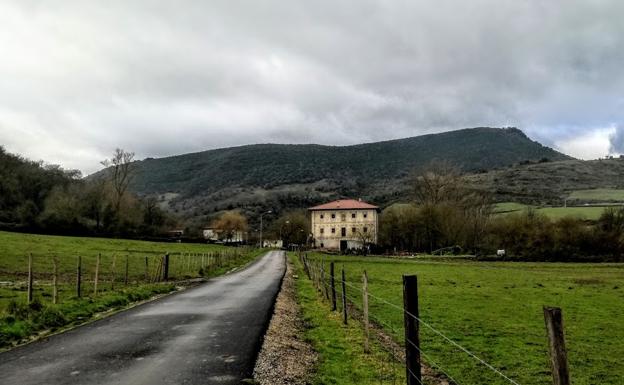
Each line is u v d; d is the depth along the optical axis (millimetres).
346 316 19109
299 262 70750
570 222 86812
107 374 11031
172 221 150500
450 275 50531
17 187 100625
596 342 18109
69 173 126312
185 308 21828
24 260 44812
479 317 23172
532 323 21625
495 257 84750
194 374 11055
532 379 13031
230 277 42062
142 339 14883
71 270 40781
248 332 16000
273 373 11320
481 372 13641
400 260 80375
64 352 13148
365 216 137625
